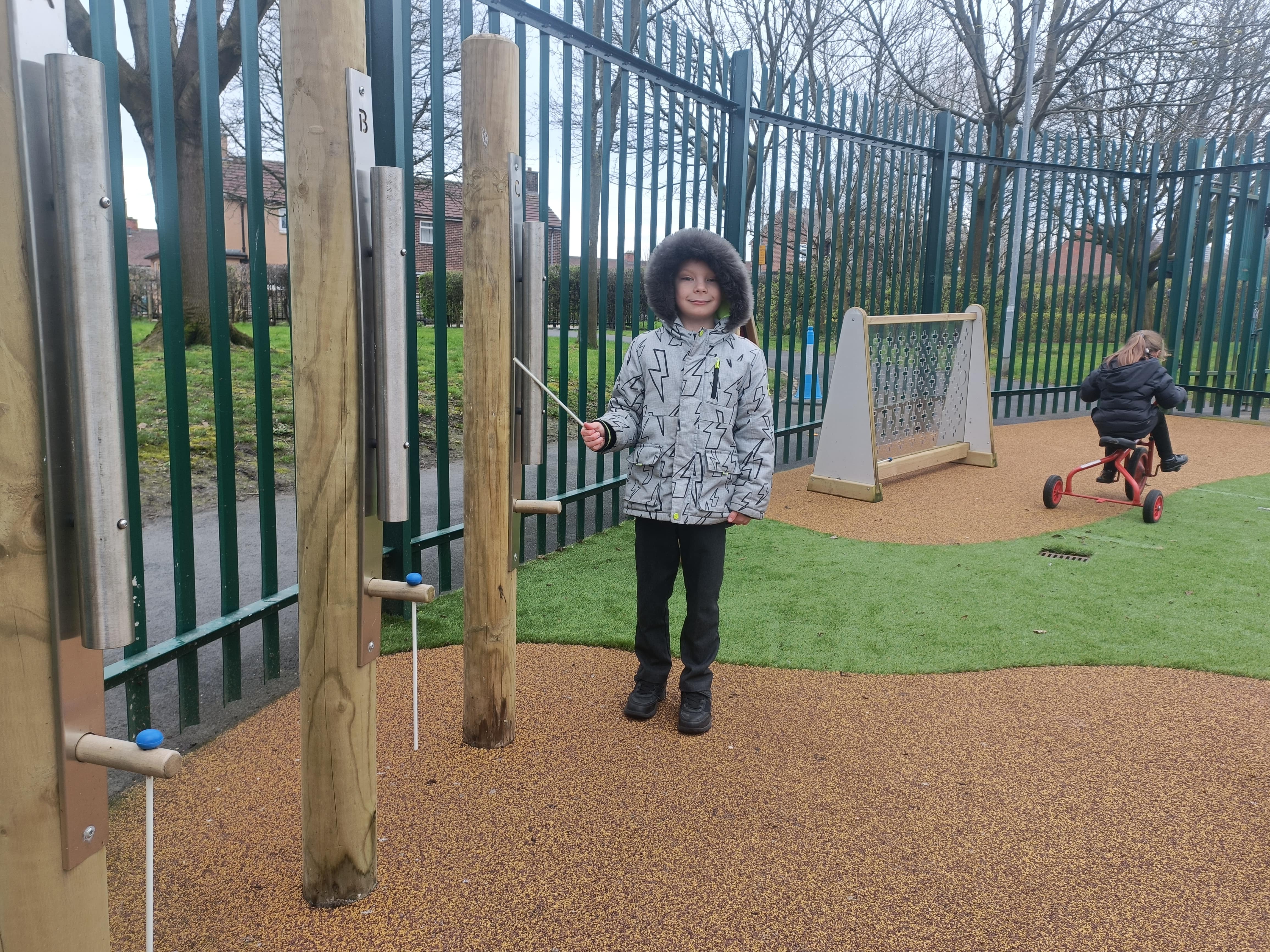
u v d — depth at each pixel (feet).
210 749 9.24
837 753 9.32
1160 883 7.23
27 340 3.69
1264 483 23.27
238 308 50.55
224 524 10.03
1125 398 19.98
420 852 7.49
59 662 3.95
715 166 21.48
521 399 8.89
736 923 6.68
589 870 7.29
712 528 9.66
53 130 3.57
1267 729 9.89
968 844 7.74
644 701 10.04
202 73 9.06
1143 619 13.20
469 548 8.95
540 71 14.74
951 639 12.39
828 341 26.18
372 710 6.75
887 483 22.82
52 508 3.84
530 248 8.64
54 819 4.05
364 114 5.92
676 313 9.84
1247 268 34.71
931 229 29.48
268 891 6.95
